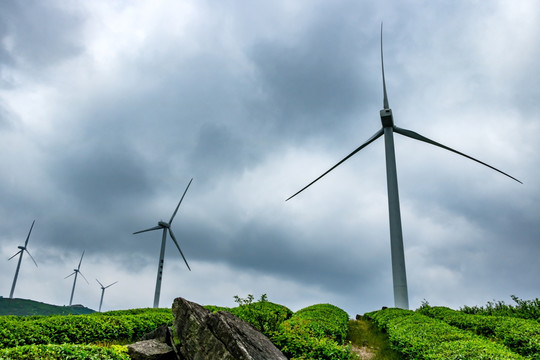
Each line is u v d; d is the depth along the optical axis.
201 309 11.75
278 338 13.12
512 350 15.18
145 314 20.48
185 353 10.79
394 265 33.31
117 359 10.20
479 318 20.02
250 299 14.44
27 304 102.94
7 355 8.59
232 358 9.52
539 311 21.33
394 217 34.91
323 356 12.82
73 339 15.78
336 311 26.03
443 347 13.96
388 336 21.45
